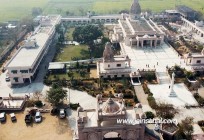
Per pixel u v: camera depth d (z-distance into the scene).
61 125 115.94
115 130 97.12
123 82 146.50
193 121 115.88
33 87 148.00
